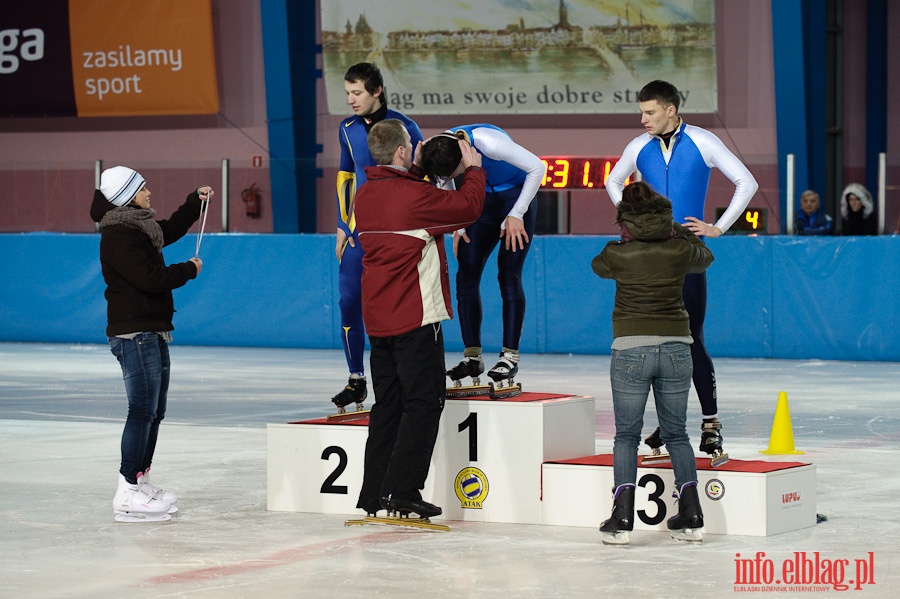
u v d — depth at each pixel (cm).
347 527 920
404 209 888
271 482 988
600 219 2209
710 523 891
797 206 2283
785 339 2084
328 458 972
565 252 2194
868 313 2028
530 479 928
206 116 2906
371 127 962
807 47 2566
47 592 743
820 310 2058
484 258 970
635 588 737
